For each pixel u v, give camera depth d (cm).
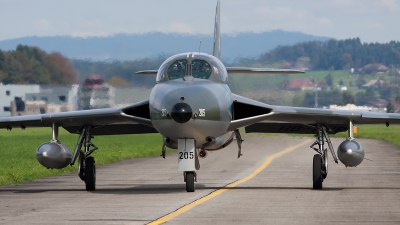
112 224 4303
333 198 5719
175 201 5484
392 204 5300
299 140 17350
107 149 14200
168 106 5619
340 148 6569
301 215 4681
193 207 5100
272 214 4728
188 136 5841
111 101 17550
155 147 15150
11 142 18350
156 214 4725
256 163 10394
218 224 4288
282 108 6450
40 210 5041
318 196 5875
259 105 6444
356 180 7588
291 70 7656
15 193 6406
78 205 5312
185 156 5941
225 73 6419
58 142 6719
